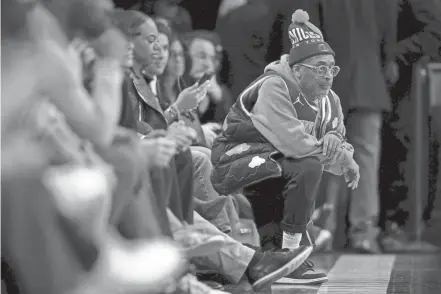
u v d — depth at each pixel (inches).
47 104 262.4
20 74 259.0
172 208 334.0
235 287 409.7
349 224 595.2
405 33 614.9
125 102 328.5
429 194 631.2
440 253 580.7
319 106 424.8
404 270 490.3
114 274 259.9
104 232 261.4
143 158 285.7
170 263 270.4
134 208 288.5
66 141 263.3
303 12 425.4
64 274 250.8
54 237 250.8
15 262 251.6
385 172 628.1
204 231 370.9
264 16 562.9
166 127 366.6
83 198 251.9
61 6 275.0
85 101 263.6
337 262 530.3
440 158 627.5
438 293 402.0
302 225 414.6
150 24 379.2
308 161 411.5
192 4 600.1
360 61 583.5
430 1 608.1
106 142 269.7
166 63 392.5
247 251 381.1
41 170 253.0
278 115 411.8
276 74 420.8
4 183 250.8
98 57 277.1
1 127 257.0
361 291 408.2
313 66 416.5
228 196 434.9
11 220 249.9
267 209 420.5
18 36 261.9
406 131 625.0
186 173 342.6
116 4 549.0
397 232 631.8
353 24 580.7
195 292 329.4
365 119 590.9
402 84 621.9
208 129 486.0
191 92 373.1
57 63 259.8
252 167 407.2
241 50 563.5
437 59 621.0
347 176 424.5
